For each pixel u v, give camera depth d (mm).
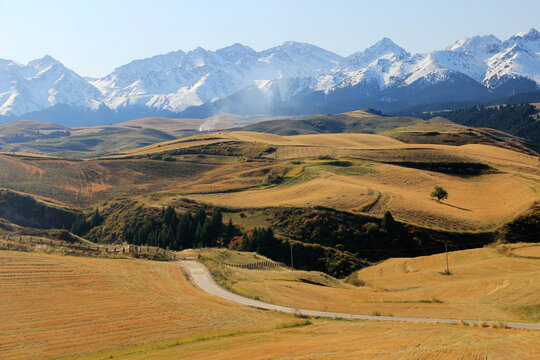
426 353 29141
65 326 41125
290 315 48469
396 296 60438
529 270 75000
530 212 108938
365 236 106250
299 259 99312
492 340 32906
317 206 119750
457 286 64750
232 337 38531
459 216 115125
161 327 42375
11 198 133500
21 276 52844
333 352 30859
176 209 130375
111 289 53438
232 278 68312
